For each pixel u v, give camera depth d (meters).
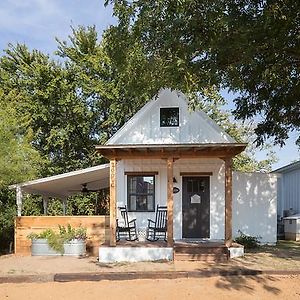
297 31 8.70
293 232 20.69
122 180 16.30
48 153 28.12
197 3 8.22
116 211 14.97
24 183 15.88
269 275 10.61
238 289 9.36
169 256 13.15
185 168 16.36
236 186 17.09
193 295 8.95
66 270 11.55
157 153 13.96
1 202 17.95
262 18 8.09
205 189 16.33
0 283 10.30
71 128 27.41
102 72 26.20
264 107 12.93
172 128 16.08
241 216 17.00
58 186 18.88
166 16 8.23
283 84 10.88
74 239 14.55
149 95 10.49
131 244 13.74
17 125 17.36
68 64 27.16
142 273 10.60
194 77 8.70
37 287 9.87
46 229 15.21
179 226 16.12
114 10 8.60
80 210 28.70
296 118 12.75
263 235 17.05
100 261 13.12
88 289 9.59
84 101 27.34
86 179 17.92
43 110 26.59
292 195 23.58
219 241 14.87
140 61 9.33
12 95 21.86
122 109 26.12
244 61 8.84
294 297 8.76
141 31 8.73
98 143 27.33
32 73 26.80
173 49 8.62
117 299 8.77
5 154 14.92
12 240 17.44
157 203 16.23
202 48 8.52
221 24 8.15
